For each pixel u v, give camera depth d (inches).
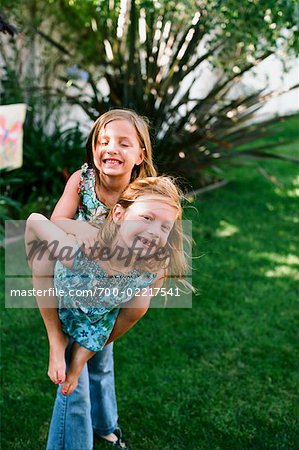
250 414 103.3
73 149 199.8
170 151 193.9
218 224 191.9
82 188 73.0
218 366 117.3
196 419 101.4
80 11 193.3
